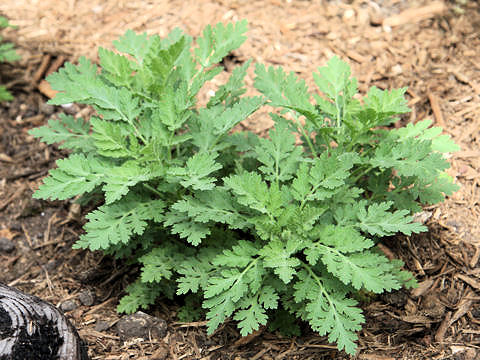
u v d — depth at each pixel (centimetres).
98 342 104
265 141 104
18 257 116
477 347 100
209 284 102
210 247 106
